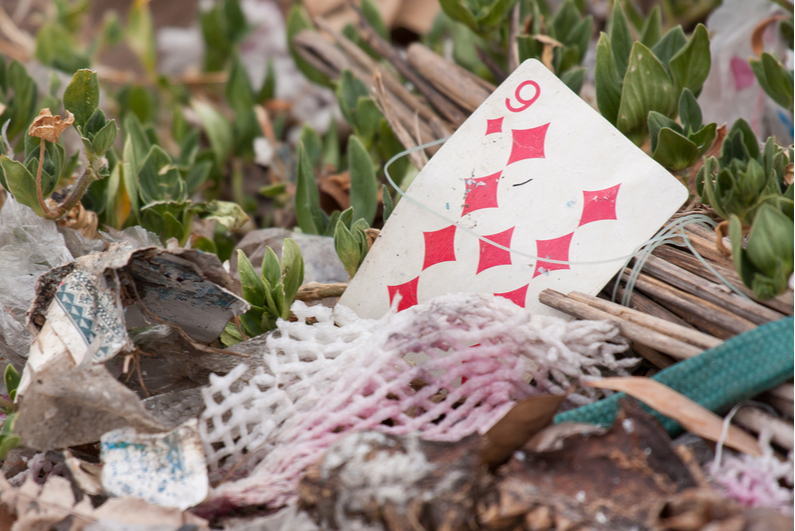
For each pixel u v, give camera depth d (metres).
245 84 0.83
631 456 0.63
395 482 0.62
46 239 0.69
